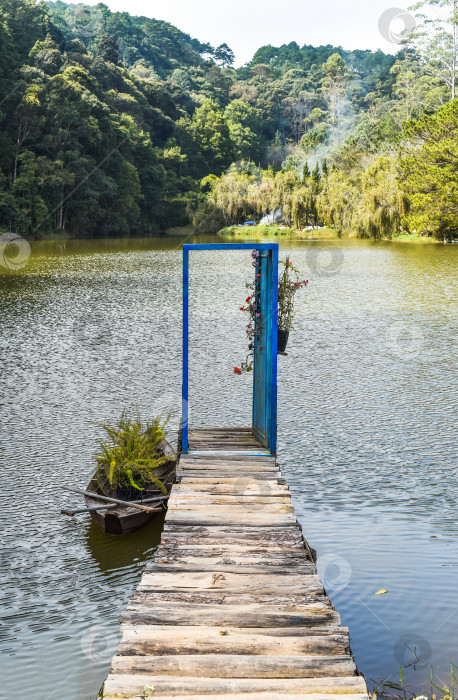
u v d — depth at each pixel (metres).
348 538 5.81
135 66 132.25
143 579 4.34
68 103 66.25
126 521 5.96
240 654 3.53
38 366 12.55
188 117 114.62
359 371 12.19
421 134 42.31
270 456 6.92
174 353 13.69
